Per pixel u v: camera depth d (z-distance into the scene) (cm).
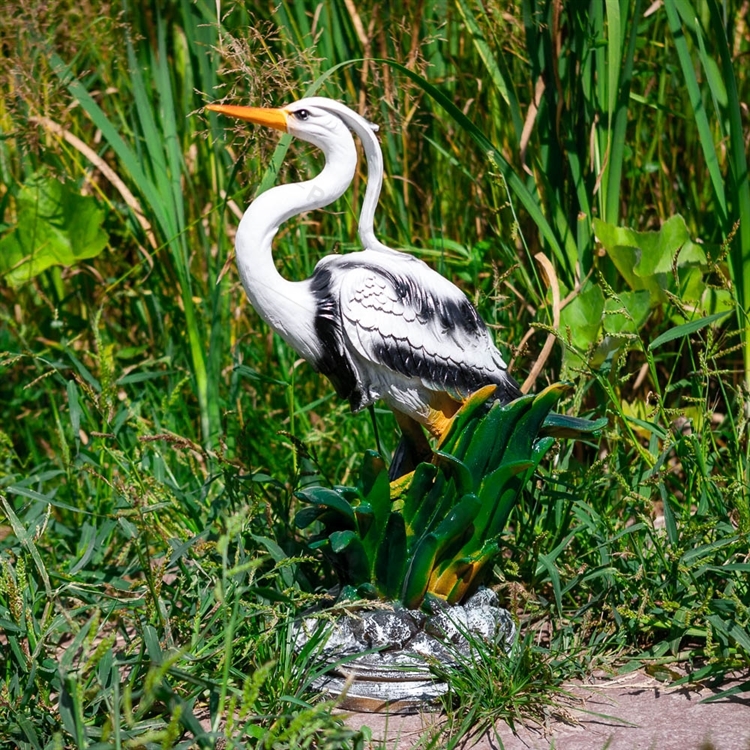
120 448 615
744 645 427
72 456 622
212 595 450
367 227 430
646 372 649
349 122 425
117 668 385
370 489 425
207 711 427
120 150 623
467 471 419
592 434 498
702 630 460
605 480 523
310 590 470
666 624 460
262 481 502
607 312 521
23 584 419
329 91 644
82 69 742
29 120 635
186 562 491
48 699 408
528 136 602
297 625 440
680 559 455
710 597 433
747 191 562
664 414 502
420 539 430
